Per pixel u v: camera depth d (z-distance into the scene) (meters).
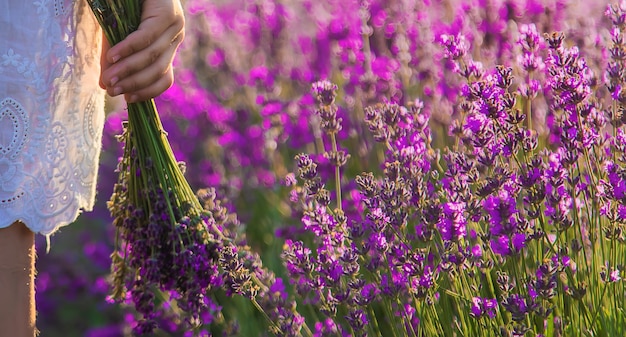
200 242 2.40
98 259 4.59
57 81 2.27
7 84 2.16
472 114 2.57
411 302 2.61
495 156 2.25
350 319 2.30
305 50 4.72
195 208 2.45
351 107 4.04
